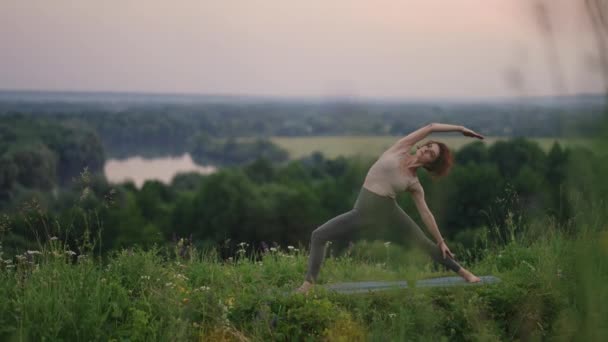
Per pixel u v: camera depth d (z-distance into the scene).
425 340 4.68
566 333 3.13
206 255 7.52
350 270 6.75
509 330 5.28
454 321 5.21
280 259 7.78
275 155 65.19
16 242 5.93
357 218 5.91
